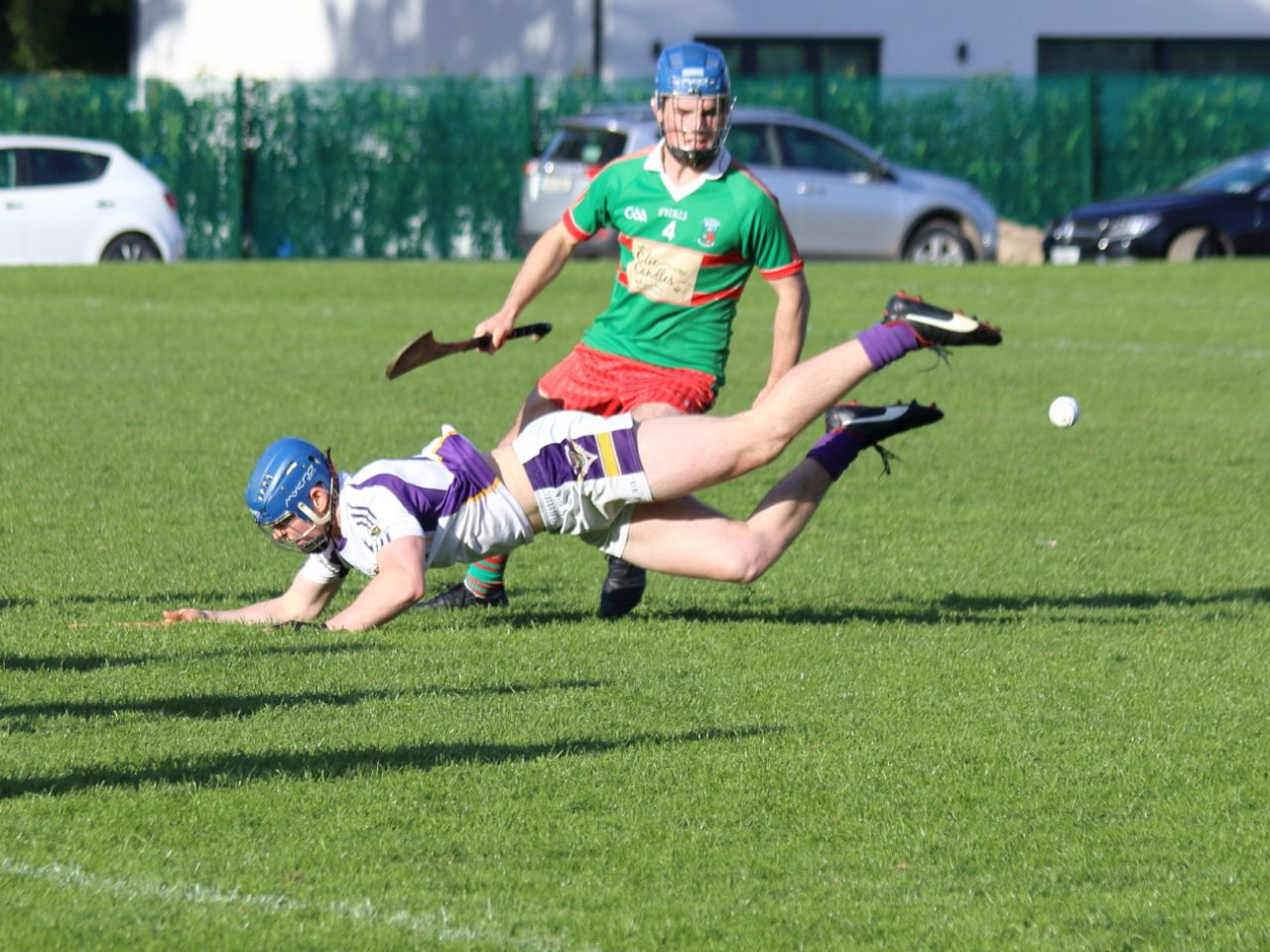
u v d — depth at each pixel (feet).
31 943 47.34
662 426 81.56
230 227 379.35
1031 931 50.16
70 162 315.99
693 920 50.24
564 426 81.97
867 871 54.49
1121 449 145.69
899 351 79.82
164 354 196.95
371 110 382.22
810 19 426.51
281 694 71.10
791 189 325.42
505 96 384.27
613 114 321.93
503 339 89.92
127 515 111.86
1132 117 401.08
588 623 86.12
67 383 171.94
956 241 335.67
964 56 431.84
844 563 102.68
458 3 431.84
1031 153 398.01
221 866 53.16
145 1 446.60
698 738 66.80
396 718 68.13
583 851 55.31
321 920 49.47
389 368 84.23
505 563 91.40
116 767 61.57
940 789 61.82
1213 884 53.93
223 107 376.89
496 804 59.06
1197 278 298.56
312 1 438.81
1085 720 70.38
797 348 89.30
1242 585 98.48
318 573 83.15
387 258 384.88
